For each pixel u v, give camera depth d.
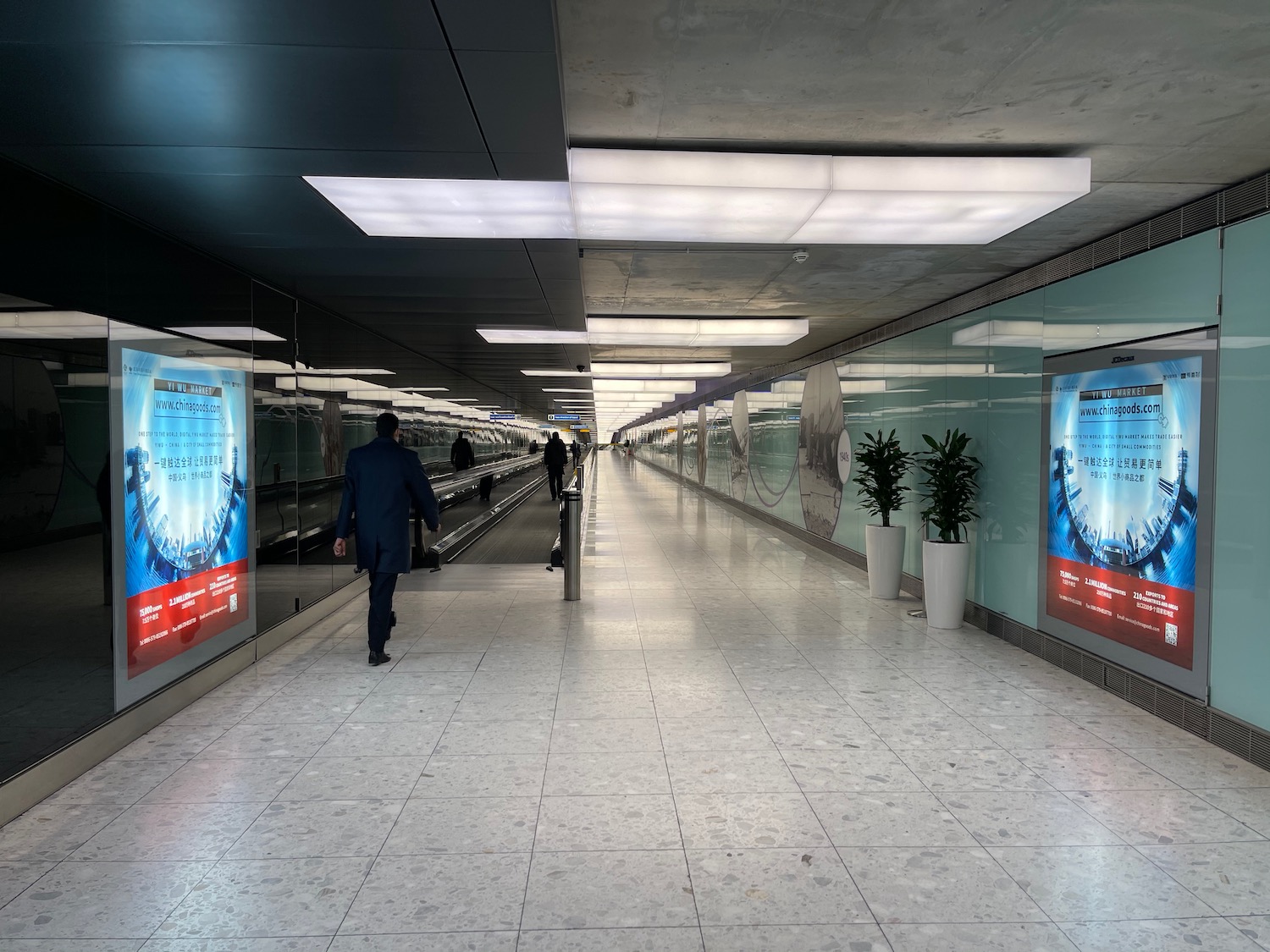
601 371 14.67
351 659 5.50
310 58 2.30
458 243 4.57
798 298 7.16
